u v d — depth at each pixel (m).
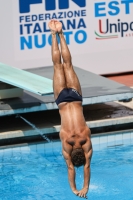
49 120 39.12
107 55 49.16
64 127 27.52
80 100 28.44
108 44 48.91
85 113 40.41
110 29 48.72
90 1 47.69
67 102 28.17
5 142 36.75
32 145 36.72
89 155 27.25
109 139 38.16
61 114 28.08
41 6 46.69
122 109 41.28
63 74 28.62
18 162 35.72
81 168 35.16
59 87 28.45
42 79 36.22
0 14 45.75
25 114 40.91
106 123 38.06
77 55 48.44
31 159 36.12
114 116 39.31
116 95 38.12
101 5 48.03
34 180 33.41
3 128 37.47
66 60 28.81
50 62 47.84
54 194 31.78
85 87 40.16
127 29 49.09
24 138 37.16
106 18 48.38
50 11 46.97
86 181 27.16
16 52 46.84
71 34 47.84
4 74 37.25
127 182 33.09
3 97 37.94
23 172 34.41
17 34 46.50
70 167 27.19
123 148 37.91
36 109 36.62
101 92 38.53
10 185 32.88
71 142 27.06
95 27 48.28
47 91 32.78
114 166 35.22
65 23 47.50
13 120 39.44
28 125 38.00
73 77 28.70
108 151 37.53
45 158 36.28
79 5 47.53
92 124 37.78
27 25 46.59
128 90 38.91
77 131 27.16
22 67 47.31
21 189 32.38
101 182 33.16
